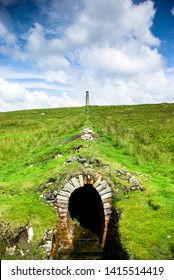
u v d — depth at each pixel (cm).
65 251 910
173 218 831
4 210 864
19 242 786
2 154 1733
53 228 853
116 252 837
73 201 1159
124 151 1516
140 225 807
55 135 2041
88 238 1015
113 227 899
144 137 1981
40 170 1175
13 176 1243
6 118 4034
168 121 2892
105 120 2969
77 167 1016
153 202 896
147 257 701
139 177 1084
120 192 963
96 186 971
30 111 4997
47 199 956
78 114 3909
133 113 3841
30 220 843
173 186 1062
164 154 1598
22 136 2148
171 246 725
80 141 1446
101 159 1106
